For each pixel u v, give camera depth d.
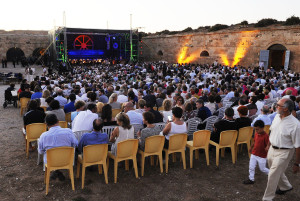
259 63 25.92
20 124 9.19
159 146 5.40
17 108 11.95
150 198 4.57
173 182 5.15
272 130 4.12
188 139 6.45
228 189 4.89
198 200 4.53
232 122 5.87
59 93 8.88
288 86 11.31
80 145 5.02
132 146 5.11
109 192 4.74
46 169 4.94
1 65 39.44
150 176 5.39
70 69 31.02
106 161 5.45
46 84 12.48
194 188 4.93
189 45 36.56
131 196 4.62
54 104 6.48
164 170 5.68
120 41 43.12
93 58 42.34
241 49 29.34
